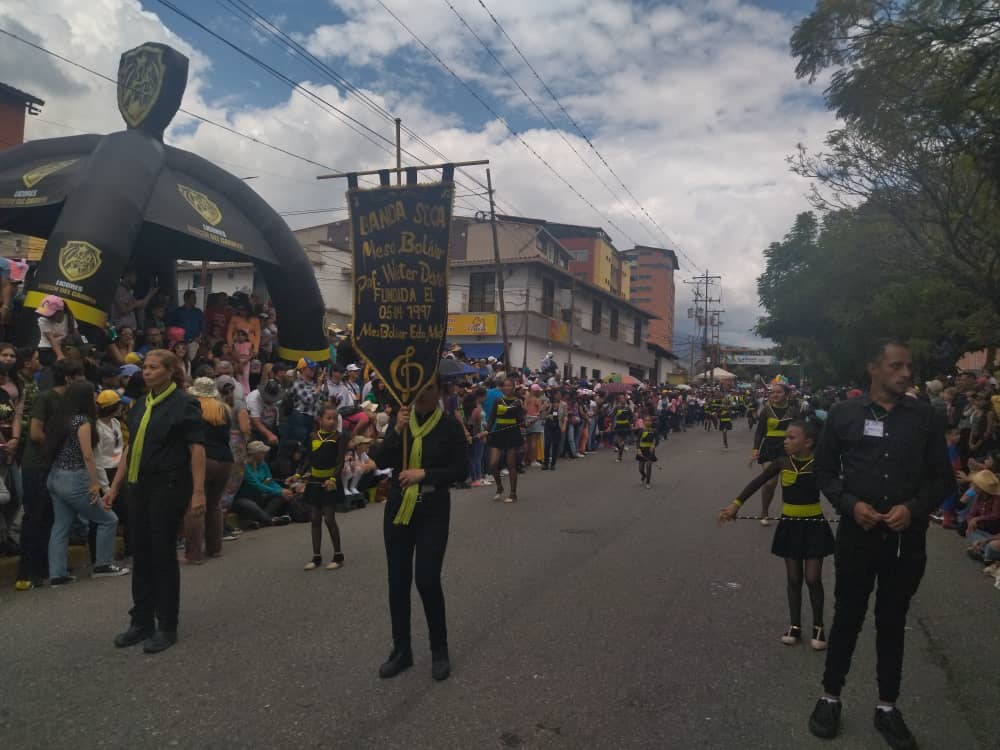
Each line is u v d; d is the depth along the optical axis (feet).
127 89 36.96
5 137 77.00
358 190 16.83
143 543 16.17
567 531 29.01
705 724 12.70
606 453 67.97
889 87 31.48
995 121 28.63
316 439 22.89
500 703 13.37
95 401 21.24
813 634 16.70
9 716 12.69
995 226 36.40
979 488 25.53
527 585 21.04
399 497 14.99
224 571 22.49
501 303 84.02
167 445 16.03
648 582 21.70
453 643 16.37
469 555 24.50
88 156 34.55
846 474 12.55
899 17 29.94
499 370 64.75
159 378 16.15
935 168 37.37
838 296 76.48
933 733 12.60
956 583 22.36
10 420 21.59
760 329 113.70
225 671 14.69
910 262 46.80
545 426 52.44
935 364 66.08
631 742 12.01
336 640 16.47
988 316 41.47
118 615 18.19
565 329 115.14
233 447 28.43
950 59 29.40
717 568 23.59
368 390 41.75
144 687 13.89
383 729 12.32
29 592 20.10
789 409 30.32
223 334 40.14
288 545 26.20
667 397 99.14
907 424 12.23
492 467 37.50
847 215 46.14
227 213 37.81
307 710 12.99
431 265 16.05
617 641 16.65
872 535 12.28
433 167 16.25
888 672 12.37
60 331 27.43
